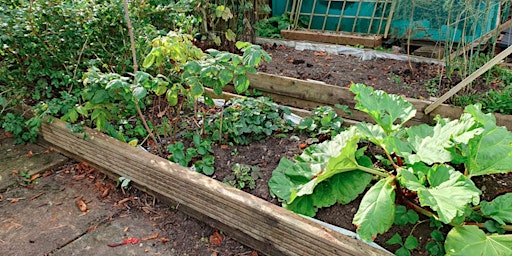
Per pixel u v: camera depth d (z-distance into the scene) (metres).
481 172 2.05
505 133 2.09
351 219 2.11
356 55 4.57
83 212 2.46
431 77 3.79
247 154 2.68
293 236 1.95
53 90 3.32
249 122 2.83
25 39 2.88
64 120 2.86
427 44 4.71
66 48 3.03
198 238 2.27
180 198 2.35
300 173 2.30
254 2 4.80
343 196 2.16
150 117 2.95
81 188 2.68
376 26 5.06
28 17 2.83
